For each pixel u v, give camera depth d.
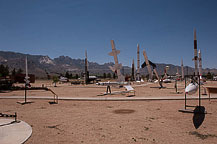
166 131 7.62
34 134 7.37
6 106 14.65
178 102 15.48
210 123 8.73
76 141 6.57
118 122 9.16
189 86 11.78
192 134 7.21
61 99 18.19
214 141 6.44
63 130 7.90
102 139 6.75
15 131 7.62
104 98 18.19
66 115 10.95
